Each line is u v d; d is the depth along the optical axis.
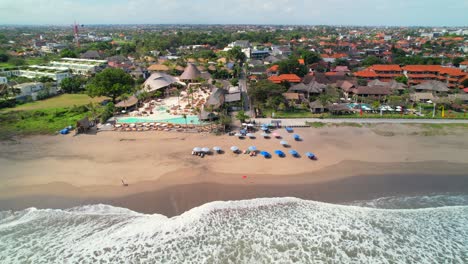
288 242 34.00
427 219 37.31
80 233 35.41
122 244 33.69
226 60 159.00
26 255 32.44
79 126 62.94
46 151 54.44
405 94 84.12
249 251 32.75
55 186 43.66
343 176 46.12
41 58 175.00
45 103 88.56
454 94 83.50
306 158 51.44
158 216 37.78
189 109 79.38
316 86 91.00
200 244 33.66
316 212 38.66
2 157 52.09
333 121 69.75
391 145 56.66
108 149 55.19
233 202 40.34
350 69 132.62
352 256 32.16
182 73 121.31
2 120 70.62
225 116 66.62
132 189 42.78
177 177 45.59
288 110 78.62
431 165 49.31
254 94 80.69
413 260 31.59
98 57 175.62
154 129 64.56
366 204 40.16
